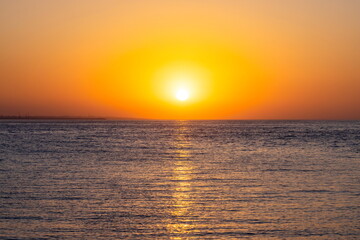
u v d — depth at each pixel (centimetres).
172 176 3481
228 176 3472
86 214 2169
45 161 4594
